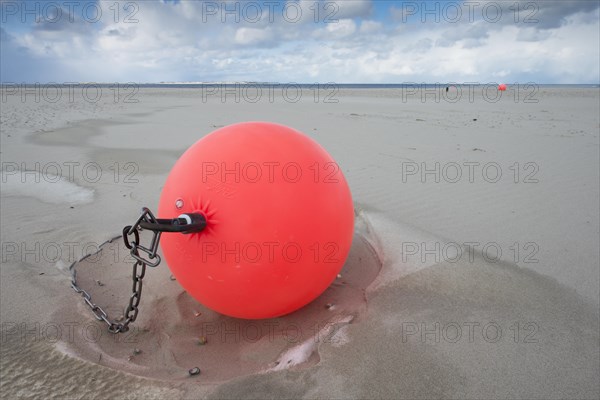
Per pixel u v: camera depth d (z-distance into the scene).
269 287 2.22
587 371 2.20
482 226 4.22
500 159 7.15
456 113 15.38
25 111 15.58
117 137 9.49
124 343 2.53
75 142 8.81
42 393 2.05
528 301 2.84
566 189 5.46
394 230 4.04
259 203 2.10
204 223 2.09
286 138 2.32
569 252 3.61
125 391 2.06
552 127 11.30
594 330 2.54
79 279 3.22
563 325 2.58
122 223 4.34
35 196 5.19
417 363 2.22
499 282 3.08
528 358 2.28
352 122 12.23
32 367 2.22
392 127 11.14
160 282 3.20
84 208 4.77
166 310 2.86
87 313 2.77
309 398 2.00
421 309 2.73
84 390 2.07
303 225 2.18
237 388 2.05
